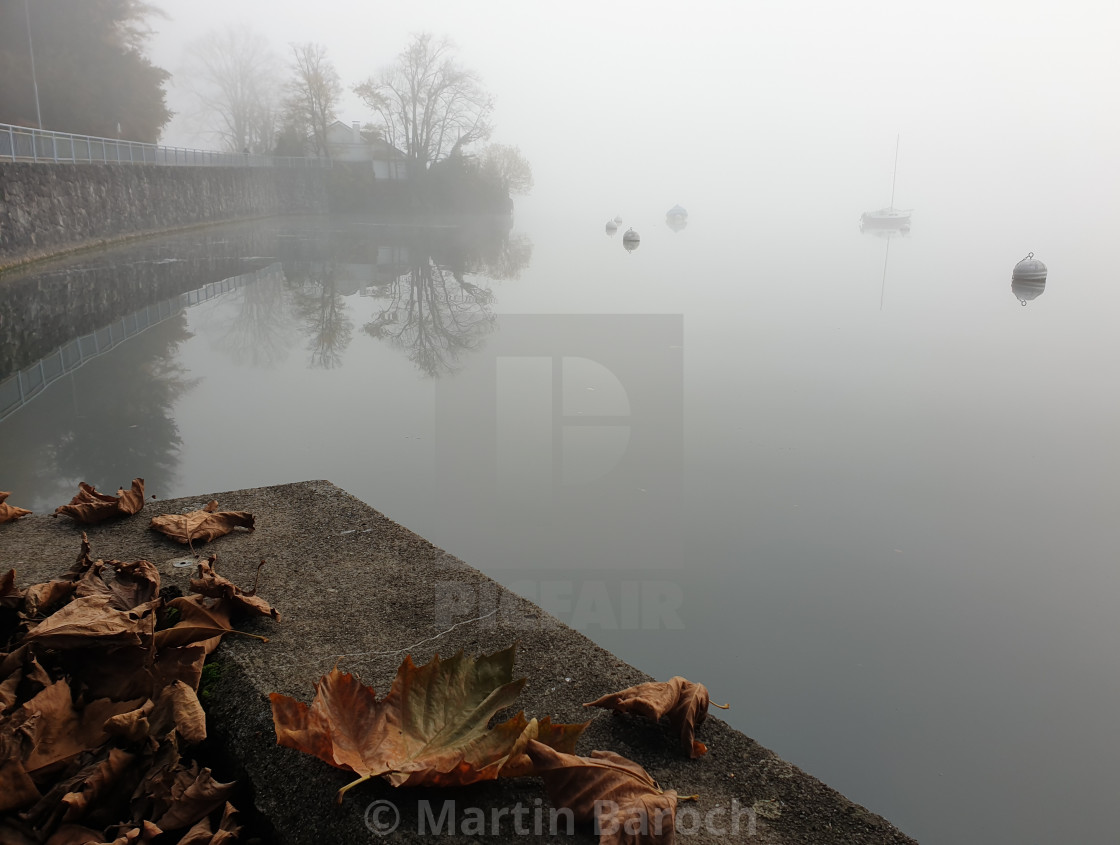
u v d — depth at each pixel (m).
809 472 6.84
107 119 35.06
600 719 1.50
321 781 1.28
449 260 23.69
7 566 1.99
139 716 1.40
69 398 8.09
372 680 1.56
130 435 7.10
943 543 5.54
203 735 1.41
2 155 16.81
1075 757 3.45
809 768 3.32
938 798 3.17
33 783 1.29
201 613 1.67
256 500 2.47
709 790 1.35
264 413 7.90
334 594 1.90
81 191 20.58
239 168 37.25
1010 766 3.38
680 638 4.09
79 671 1.54
